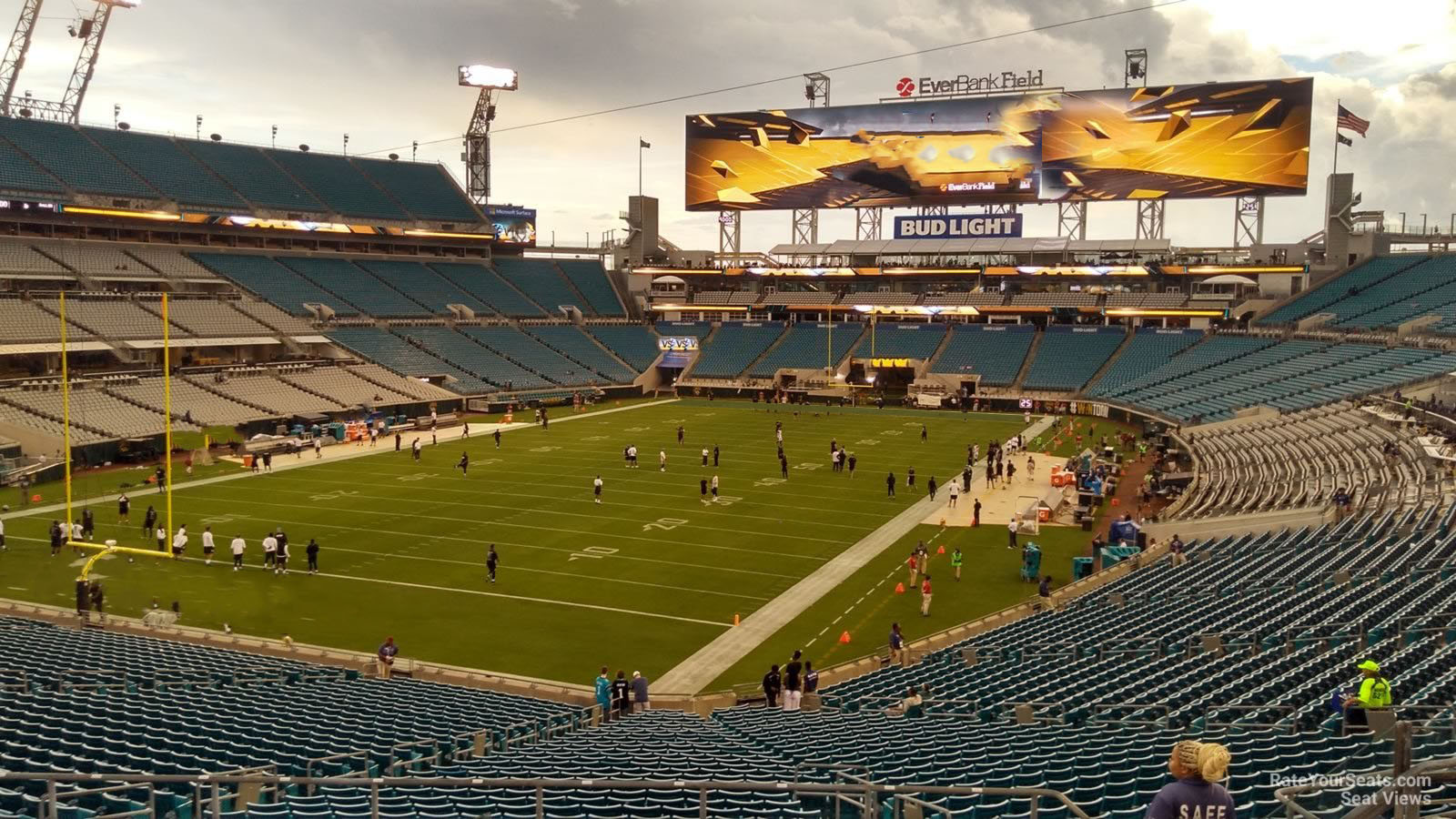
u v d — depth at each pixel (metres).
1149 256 81.00
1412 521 28.94
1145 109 73.75
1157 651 21.03
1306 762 12.11
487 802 12.50
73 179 69.31
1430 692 14.33
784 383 86.44
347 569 32.56
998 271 84.00
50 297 63.44
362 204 86.38
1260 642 20.16
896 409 78.25
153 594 29.91
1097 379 77.62
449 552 34.44
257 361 69.81
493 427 66.31
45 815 10.49
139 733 15.49
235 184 79.38
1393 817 6.66
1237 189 71.94
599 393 83.38
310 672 22.20
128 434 52.28
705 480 43.53
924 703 19.02
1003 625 26.23
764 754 14.61
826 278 91.56
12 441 48.94
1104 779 12.12
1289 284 78.31
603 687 21.00
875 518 40.09
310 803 12.12
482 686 23.06
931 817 11.01
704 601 29.50
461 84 94.62
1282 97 70.00
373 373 72.31
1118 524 34.69
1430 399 45.25
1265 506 35.72
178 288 71.38
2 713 16.55
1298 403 53.16
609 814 12.02
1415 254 73.50
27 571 32.16
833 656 25.11
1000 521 39.88
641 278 99.19
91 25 77.62
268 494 43.94
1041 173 76.94
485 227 93.31
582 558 33.81
